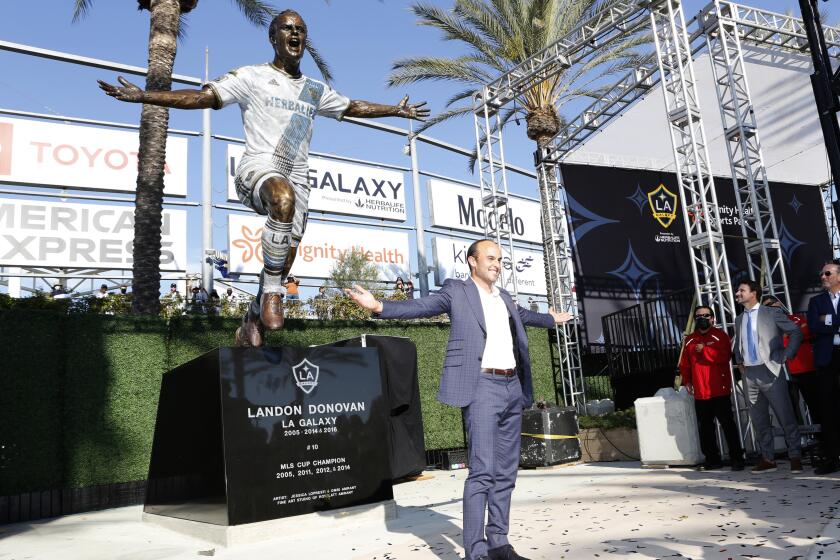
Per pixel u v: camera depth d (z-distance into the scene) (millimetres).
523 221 25031
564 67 11758
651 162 14070
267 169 4316
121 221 16562
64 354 8398
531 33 15469
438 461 11281
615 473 7500
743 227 9820
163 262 16625
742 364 6375
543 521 4352
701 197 8852
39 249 15484
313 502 4734
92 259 16047
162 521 5680
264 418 4676
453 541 3887
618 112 13305
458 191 23625
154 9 11648
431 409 11516
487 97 13148
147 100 3975
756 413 6309
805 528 3373
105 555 4500
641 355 12086
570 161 13664
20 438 7797
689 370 7418
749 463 7129
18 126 15781
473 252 3414
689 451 7254
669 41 10039
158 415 6062
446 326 12188
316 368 5035
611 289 12992
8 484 7594
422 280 20641
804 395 6867
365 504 5000
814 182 14406
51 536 5746
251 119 4395
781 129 12523
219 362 4605
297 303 11562
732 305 8500
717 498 4688
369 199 20766
